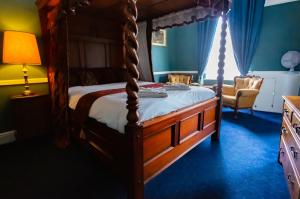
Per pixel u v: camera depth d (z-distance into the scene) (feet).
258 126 11.25
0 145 8.89
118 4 9.53
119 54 13.39
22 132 8.52
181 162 7.29
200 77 17.79
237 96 12.55
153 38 16.80
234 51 15.26
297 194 4.39
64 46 7.76
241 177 6.32
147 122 5.16
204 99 8.26
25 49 8.40
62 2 7.03
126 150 4.95
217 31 16.78
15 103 8.26
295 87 12.94
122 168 5.41
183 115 6.52
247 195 5.48
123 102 5.82
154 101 6.04
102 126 6.12
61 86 8.31
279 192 5.60
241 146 8.62
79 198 5.37
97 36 12.12
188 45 18.45
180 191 5.65
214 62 17.43
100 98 6.60
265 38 14.35
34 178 6.30
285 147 6.03
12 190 5.71
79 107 7.17
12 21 8.86
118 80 12.78
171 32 18.61
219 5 8.34
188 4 9.68
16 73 9.27
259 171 6.65
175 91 7.97
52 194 5.53
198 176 6.39
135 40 4.35
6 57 8.13
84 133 7.29
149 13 11.26
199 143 8.00
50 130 9.46
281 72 13.69
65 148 8.42
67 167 6.97
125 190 5.69
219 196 5.45
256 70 15.05
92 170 6.77
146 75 13.39
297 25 13.11
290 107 5.47
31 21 9.43
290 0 13.07
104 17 11.98
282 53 13.87
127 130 4.77
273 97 13.89
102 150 6.30
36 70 9.84
